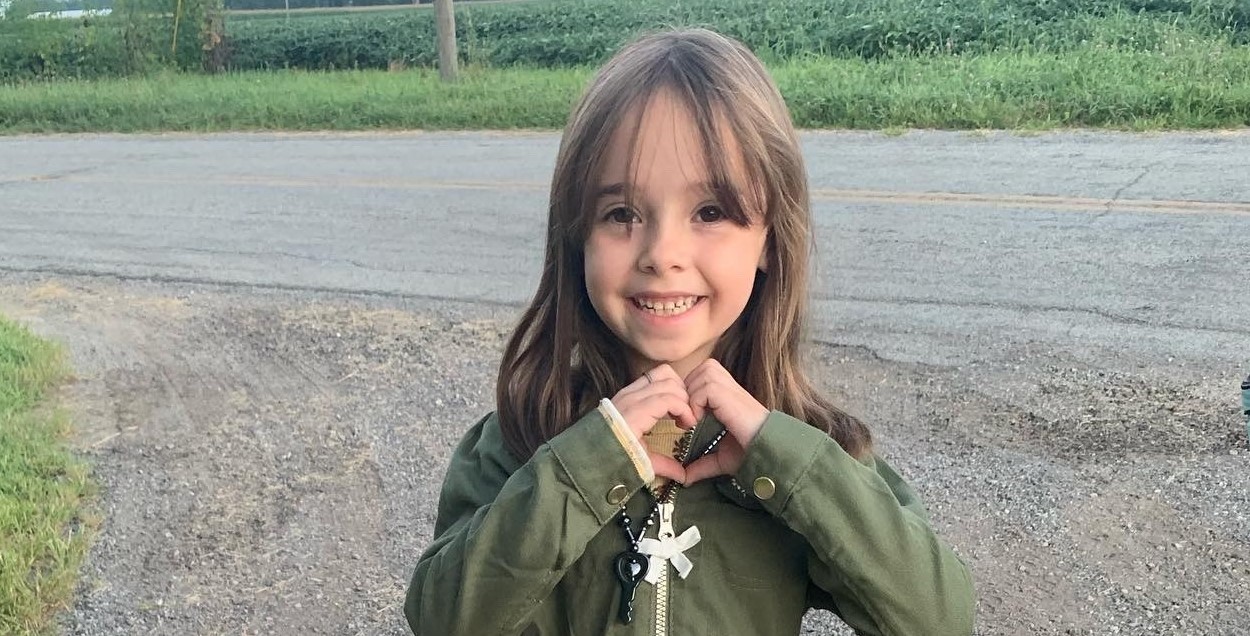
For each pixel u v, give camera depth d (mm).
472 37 18672
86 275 7555
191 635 3355
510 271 6984
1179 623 3092
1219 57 11219
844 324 5359
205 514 4055
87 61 21125
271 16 26547
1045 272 5953
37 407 5129
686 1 18656
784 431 1455
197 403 5117
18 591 3508
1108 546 3463
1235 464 3846
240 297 6785
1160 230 6527
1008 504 3730
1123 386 4496
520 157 10906
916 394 4562
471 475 1732
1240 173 7680
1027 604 3213
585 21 19219
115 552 3807
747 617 1551
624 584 1529
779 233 1563
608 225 1499
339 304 6508
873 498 1457
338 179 10414
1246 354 4723
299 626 3379
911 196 7723
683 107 1443
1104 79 10695
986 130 9953
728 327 1579
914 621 1451
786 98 11219
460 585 1479
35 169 12266
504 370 1729
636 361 1651
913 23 14883
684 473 1526
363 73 18516
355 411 4926
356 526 3941
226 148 13023
